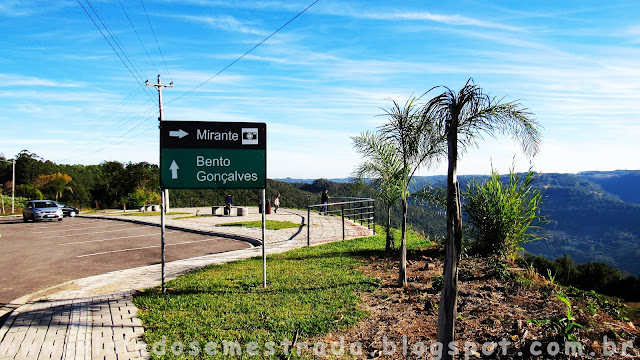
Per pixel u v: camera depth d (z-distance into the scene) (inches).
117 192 1887.3
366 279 303.4
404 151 286.4
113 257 504.4
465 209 375.6
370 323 211.5
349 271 339.3
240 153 292.0
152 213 1321.4
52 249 577.6
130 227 898.1
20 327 220.7
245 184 294.0
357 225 782.5
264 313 232.1
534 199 357.7
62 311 250.7
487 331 188.5
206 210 1393.9
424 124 189.5
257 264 395.9
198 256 496.4
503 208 355.3
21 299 310.3
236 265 397.1
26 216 1139.3
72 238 709.9
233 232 692.1
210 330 208.4
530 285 265.9
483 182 374.6
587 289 292.4
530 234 358.9
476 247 376.2
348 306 238.7
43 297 304.2
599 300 239.3
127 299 278.8
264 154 296.2
